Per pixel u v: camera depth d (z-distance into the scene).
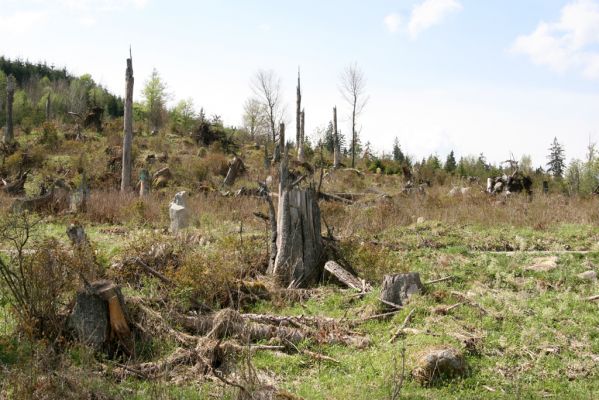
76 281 7.80
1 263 7.13
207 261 9.88
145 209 18.56
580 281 10.97
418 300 9.02
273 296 9.60
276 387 6.21
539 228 16.36
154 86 62.69
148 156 34.59
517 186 27.12
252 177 31.95
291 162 37.16
